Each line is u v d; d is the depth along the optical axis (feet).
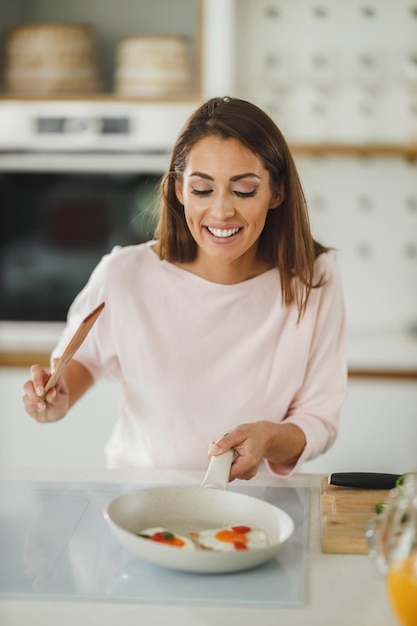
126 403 5.85
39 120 9.81
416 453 9.50
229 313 5.61
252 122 5.03
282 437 5.05
